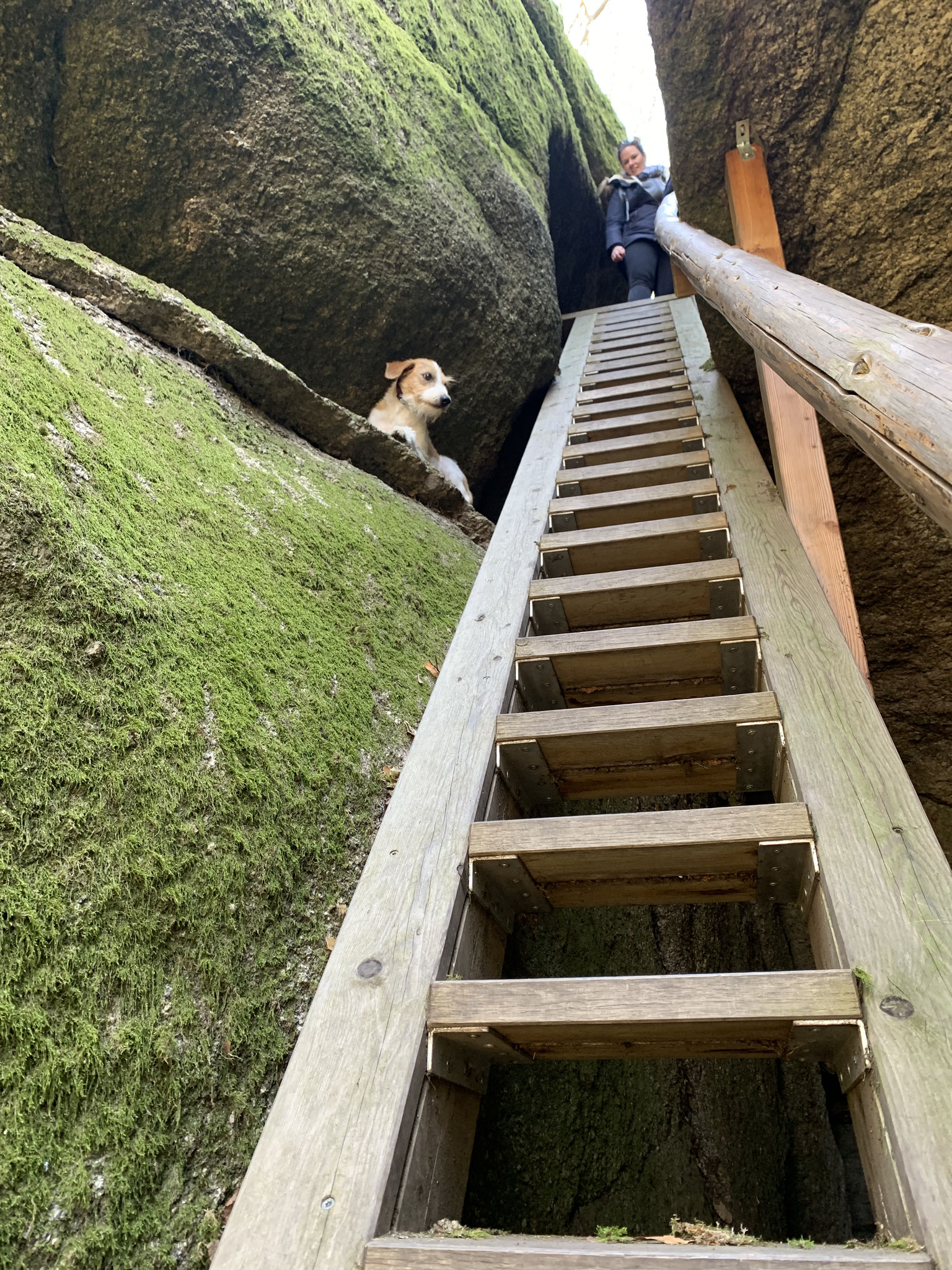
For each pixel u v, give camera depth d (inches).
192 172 119.7
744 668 76.6
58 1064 38.3
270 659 72.8
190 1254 38.3
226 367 115.3
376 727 79.9
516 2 242.7
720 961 148.6
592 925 101.3
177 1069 43.3
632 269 261.3
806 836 52.3
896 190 102.7
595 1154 83.0
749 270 90.1
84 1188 36.3
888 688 159.0
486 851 55.7
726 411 130.5
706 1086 126.2
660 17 103.2
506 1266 33.2
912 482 44.1
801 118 103.4
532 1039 48.2
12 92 109.3
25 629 52.0
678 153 116.7
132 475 75.5
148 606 62.6
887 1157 36.7
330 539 101.0
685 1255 32.6
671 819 54.3
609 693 82.9
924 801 175.9
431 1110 43.6
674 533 95.1
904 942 44.3
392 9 168.4
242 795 58.4
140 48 109.8
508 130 204.2
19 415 64.9
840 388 56.1
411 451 142.7
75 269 101.3
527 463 128.7
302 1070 42.4
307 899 58.9
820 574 91.4
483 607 87.4
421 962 48.0
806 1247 34.2
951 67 90.7
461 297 156.3
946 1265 30.6
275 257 128.5
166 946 47.0
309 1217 35.6
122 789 50.5
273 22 120.3
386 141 141.5
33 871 43.0
